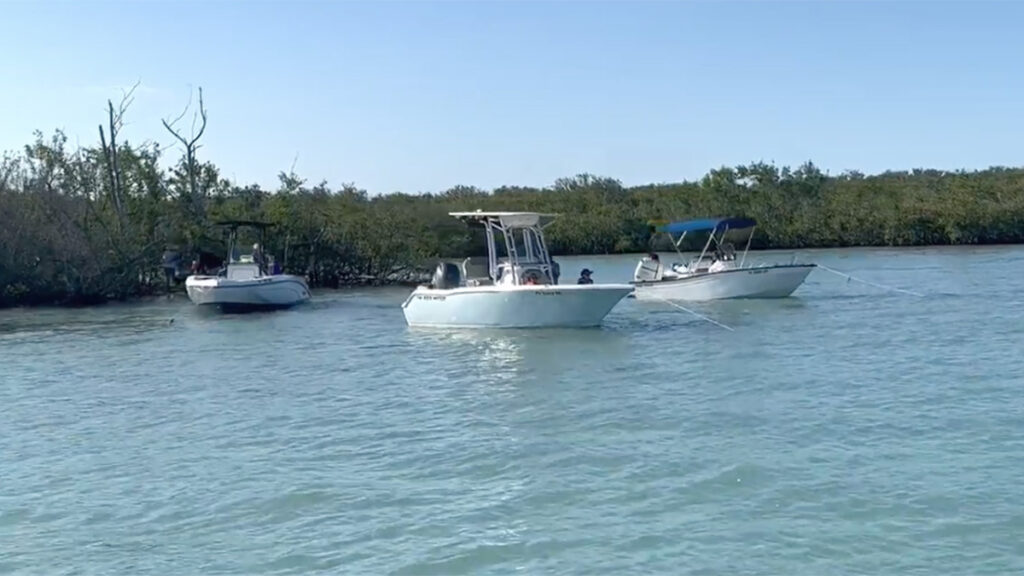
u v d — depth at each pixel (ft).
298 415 60.13
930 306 108.37
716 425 53.62
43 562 37.63
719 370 70.33
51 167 151.53
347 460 49.49
